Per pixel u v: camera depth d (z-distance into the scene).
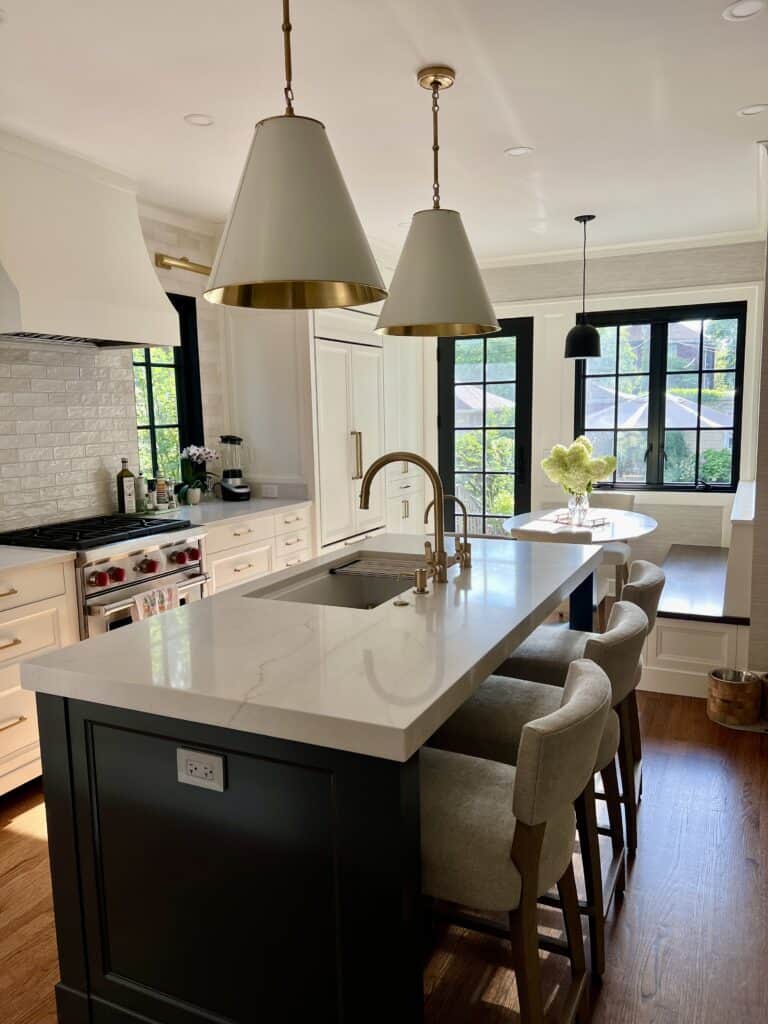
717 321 5.43
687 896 2.26
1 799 2.96
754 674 3.56
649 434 5.70
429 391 6.15
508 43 2.42
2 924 2.20
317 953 1.40
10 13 2.16
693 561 5.05
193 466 4.66
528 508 6.05
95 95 2.74
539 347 5.84
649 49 2.49
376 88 2.74
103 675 1.48
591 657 1.84
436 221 2.17
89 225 3.35
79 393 3.77
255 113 2.93
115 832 1.59
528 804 1.34
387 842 1.30
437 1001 1.86
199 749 1.46
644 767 3.09
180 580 3.55
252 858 1.44
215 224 4.59
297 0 2.12
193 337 4.58
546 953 2.04
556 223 4.82
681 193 4.17
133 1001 1.63
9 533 3.36
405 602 2.02
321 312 4.61
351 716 1.26
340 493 4.94
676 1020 1.79
